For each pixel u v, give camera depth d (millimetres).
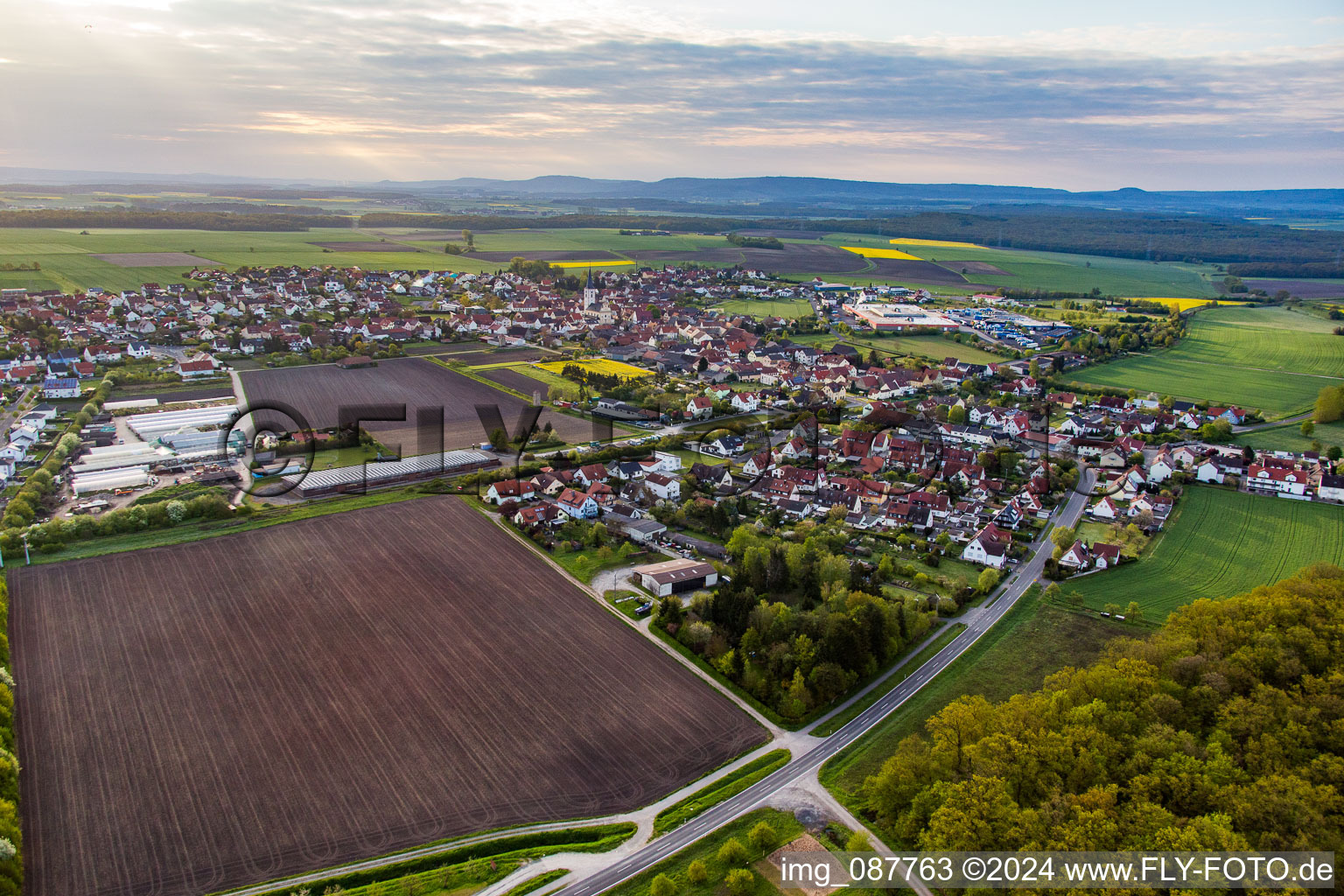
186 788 82188
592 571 132875
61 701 95375
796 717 97438
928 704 101312
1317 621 98812
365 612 117250
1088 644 114812
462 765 87125
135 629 111188
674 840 78375
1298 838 68062
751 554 129000
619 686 102188
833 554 141125
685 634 111750
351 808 80562
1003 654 112500
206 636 109938
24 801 79750
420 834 77688
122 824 77375
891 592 128125
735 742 93125
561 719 95250
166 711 94062
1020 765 80188
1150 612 123438
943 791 78000
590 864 75188
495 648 109500
